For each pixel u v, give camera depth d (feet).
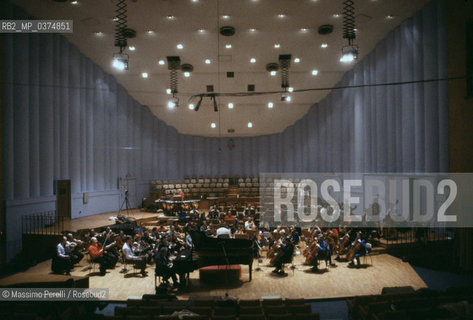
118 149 67.92
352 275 36.37
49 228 46.26
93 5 42.24
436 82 42.57
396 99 49.34
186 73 60.90
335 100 67.62
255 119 78.38
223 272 34.37
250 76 64.64
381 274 36.52
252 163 85.51
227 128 80.79
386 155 52.49
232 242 34.19
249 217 56.70
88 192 58.59
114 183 66.39
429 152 43.01
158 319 20.20
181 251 34.83
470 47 38.11
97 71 61.87
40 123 48.06
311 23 46.98
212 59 58.39
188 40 51.85
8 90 41.24
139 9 42.98
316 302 30.07
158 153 78.23
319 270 38.37
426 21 43.14
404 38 46.88
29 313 19.72
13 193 42.52
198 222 52.29
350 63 60.44
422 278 36.60
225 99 72.43
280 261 36.81
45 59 48.42
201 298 26.73
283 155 82.07
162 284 33.09
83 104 58.03
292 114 77.46
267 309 22.80
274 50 55.26
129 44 53.21
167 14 44.14
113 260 37.99
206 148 85.35
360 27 48.42
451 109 40.50
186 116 77.51
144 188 74.33
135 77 66.08
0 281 26.02
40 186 48.06
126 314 21.71
